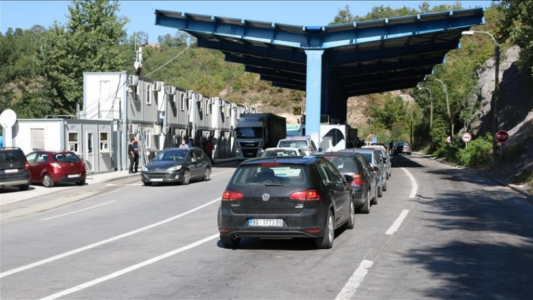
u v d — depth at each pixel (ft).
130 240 37.32
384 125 321.93
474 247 33.01
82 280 25.88
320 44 113.60
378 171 61.11
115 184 86.02
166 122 135.13
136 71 122.62
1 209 60.29
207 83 360.07
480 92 179.01
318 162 34.55
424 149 251.19
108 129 107.86
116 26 183.11
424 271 26.84
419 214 47.93
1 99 182.70
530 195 60.95
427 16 104.78
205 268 28.12
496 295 22.67
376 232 38.50
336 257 30.30
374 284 24.40
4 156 73.77
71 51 178.81
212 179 91.76
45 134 94.89
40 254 32.83
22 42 213.25
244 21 109.50
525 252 31.55
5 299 22.67
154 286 24.53
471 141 139.54
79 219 50.19
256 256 30.99
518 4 85.66
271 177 31.96
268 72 175.32
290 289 23.66
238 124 150.00
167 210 53.98
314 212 31.09
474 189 72.64
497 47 107.34
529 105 139.64
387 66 155.33
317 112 113.39
